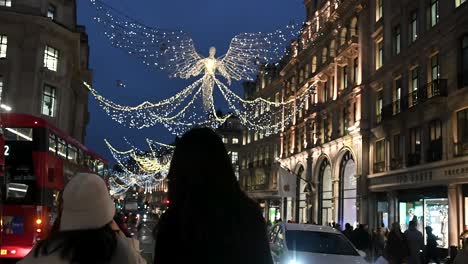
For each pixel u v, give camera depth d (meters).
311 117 50.25
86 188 2.64
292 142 57.31
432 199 27.52
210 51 22.55
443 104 26.08
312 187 48.62
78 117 56.72
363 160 37.44
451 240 24.59
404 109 30.20
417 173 28.69
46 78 39.16
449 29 25.50
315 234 12.57
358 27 40.25
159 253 2.42
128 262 2.64
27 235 14.30
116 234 2.73
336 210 42.41
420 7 29.42
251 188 70.38
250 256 2.35
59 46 40.66
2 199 14.12
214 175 2.45
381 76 35.19
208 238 2.33
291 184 31.09
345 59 42.84
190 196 2.41
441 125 26.42
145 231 29.80
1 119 13.61
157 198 102.00
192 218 2.36
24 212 14.42
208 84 23.59
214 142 2.51
